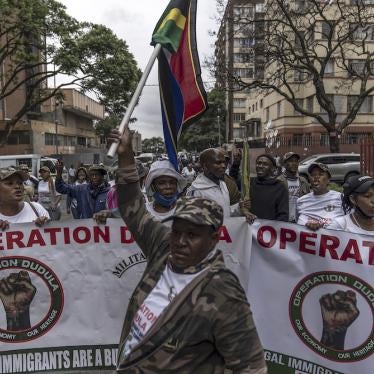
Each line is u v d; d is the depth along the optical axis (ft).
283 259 10.72
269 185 17.13
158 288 6.39
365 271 10.06
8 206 12.37
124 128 8.05
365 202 10.55
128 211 7.78
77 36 87.71
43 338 11.53
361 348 10.12
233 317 5.79
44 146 167.12
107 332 11.57
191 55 10.69
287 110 142.82
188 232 6.16
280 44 79.25
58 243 11.44
